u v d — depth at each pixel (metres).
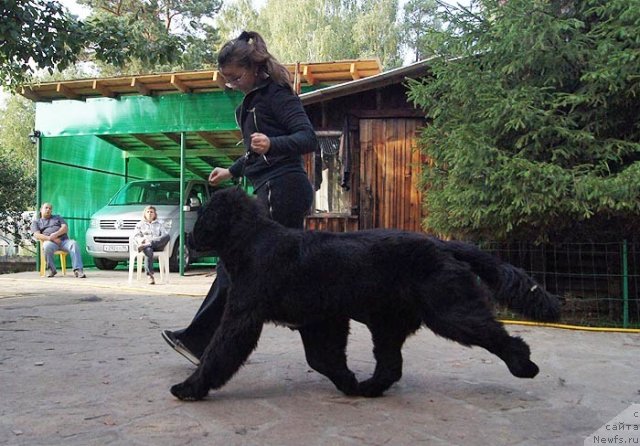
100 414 3.11
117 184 16.03
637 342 5.47
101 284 10.34
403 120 9.74
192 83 11.96
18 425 2.94
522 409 3.28
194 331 3.96
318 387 3.71
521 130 6.53
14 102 32.81
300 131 3.69
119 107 12.73
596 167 6.17
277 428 2.93
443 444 2.74
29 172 20.44
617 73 6.05
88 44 8.47
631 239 6.77
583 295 7.50
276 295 3.31
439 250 3.31
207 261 16.31
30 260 17.42
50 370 4.08
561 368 4.32
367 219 9.83
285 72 3.82
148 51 8.54
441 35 7.21
